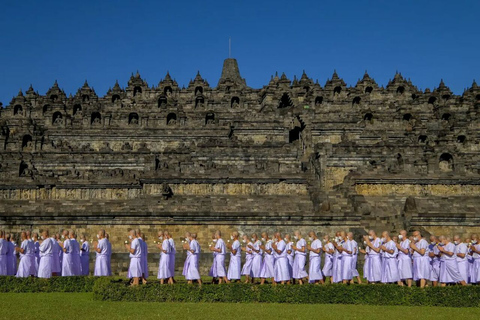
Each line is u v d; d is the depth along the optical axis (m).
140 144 98.94
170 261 34.97
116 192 70.19
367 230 55.69
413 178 69.69
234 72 147.62
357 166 81.50
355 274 37.31
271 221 55.69
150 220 55.62
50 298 32.12
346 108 112.06
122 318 25.45
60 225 55.69
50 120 103.44
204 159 84.69
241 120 100.88
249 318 25.72
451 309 29.05
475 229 56.47
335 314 27.02
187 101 113.81
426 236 53.38
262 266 37.94
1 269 39.28
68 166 86.12
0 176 74.44
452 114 112.25
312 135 99.69
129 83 122.06
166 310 27.70
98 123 102.38
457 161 81.50
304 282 39.00
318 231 55.44
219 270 36.69
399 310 28.52
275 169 73.00
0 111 110.00
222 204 60.84
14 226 55.56
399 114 104.69
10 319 25.11
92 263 48.06
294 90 114.50
